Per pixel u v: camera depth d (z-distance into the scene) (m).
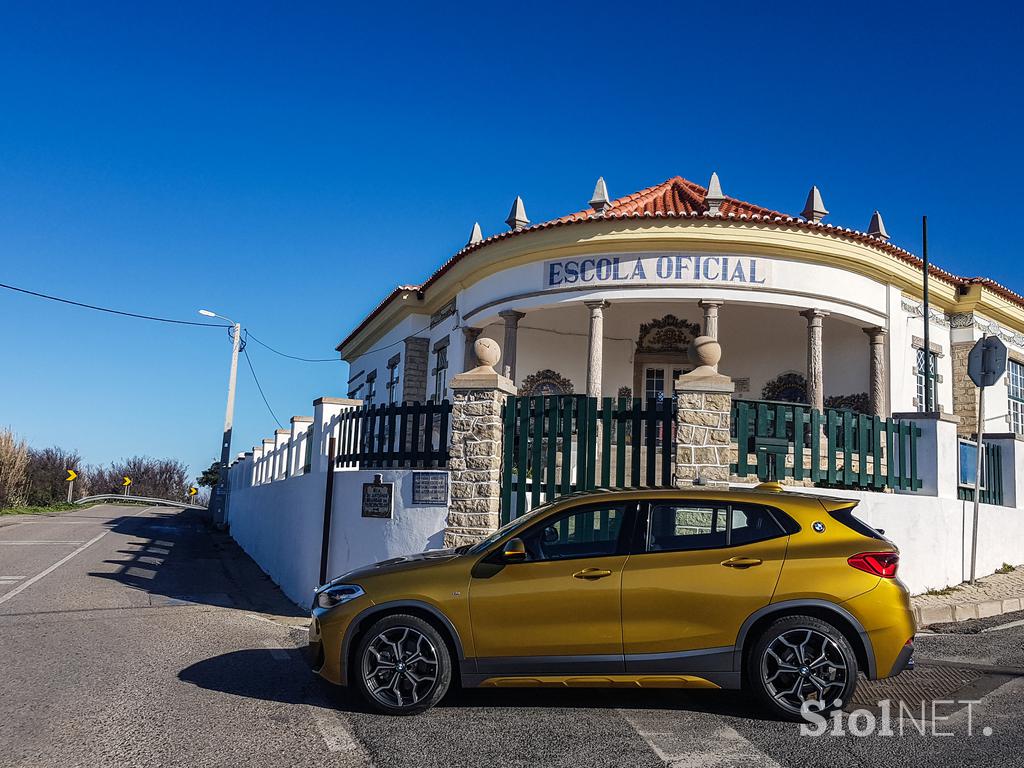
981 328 18.23
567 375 18.94
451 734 5.21
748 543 5.67
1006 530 12.32
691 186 18.78
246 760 4.75
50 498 45.28
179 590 13.99
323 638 5.85
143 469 76.50
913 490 10.80
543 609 5.61
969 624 8.96
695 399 8.86
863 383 16.83
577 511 5.94
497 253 16.50
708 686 5.47
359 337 27.12
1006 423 18.72
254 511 21.91
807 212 16.19
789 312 17.34
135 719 5.59
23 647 8.26
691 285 14.99
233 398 35.03
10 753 4.88
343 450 12.07
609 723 5.42
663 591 5.54
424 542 9.90
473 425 9.66
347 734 5.22
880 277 15.98
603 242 15.27
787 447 9.69
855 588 5.42
